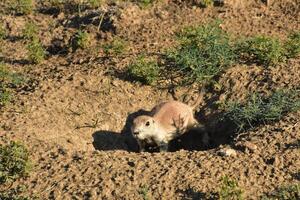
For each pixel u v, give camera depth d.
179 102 19.70
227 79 20.36
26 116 18.91
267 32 23.14
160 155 16.70
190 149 19.58
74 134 18.72
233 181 14.53
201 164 15.88
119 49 22.22
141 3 25.12
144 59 21.52
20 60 23.12
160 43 22.67
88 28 24.28
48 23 25.75
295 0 24.78
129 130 19.80
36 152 17.08
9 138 17.62
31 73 21.86
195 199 14.63
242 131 18.11
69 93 20.23
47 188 15.54
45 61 22.92
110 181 15.52
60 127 18.77
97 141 18.97
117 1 26.34
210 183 15.10
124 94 20.47
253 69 20.45
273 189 14.84
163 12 24.61
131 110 20.16
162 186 15.16
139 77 20.83
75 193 15.24
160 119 19.09
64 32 24.58
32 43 23.41
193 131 19.77
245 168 15.63
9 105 19.47
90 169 16.08
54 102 19.73
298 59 20.70
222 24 23.70
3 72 21.25
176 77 20.97
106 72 21.17
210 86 20.56
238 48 21.52
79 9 25.56
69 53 23.31
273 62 20.56
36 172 16.19
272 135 16.95
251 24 23.73
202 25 22.69
